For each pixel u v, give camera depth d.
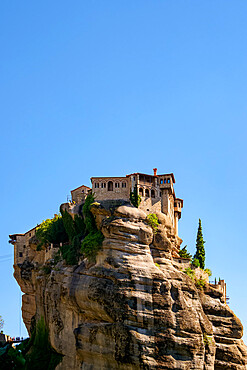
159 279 117.75
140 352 111.88
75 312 121.88
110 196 128.25
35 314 140.88
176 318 115.81
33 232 149.88
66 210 134.38
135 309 114.50
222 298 130.62
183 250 134.75
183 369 112.81
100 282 117.75
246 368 125.75
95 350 115.31
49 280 129.12
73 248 127.31
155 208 130.50
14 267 151.38
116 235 119.94
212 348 119.88
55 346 124.25
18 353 127.75
